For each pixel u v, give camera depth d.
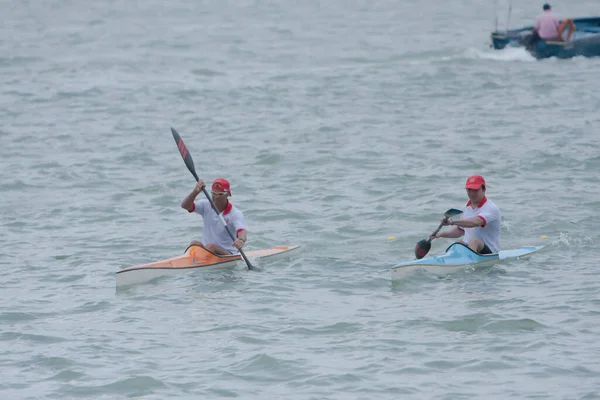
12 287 40.00
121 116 89.94
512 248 45.22
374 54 130.38
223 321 34.66
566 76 105.69
